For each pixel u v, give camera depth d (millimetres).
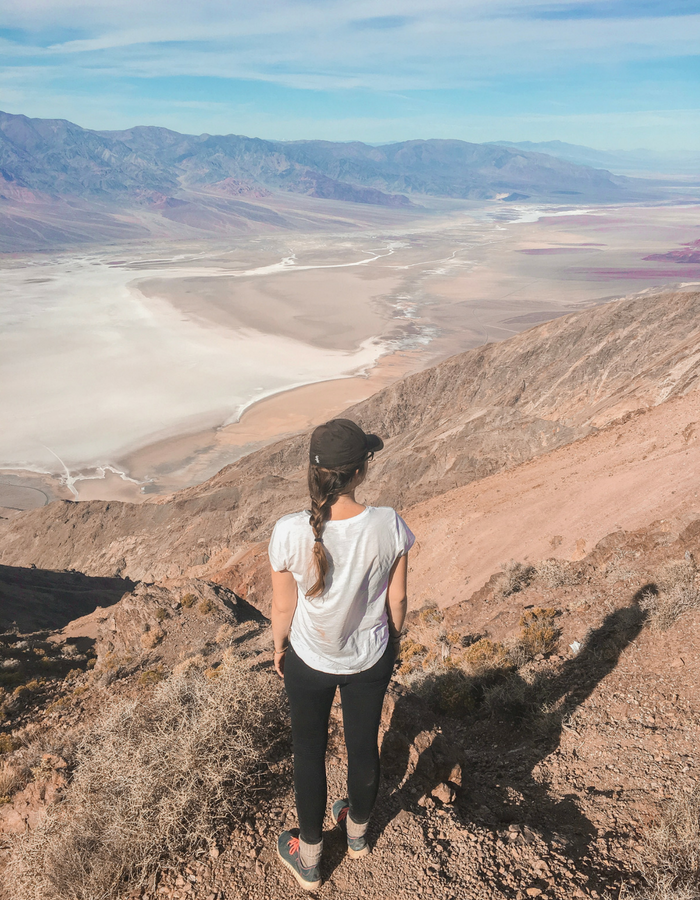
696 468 15234
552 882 2600
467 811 3371
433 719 3928
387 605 2439
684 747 3781
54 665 13555
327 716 2508
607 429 28469
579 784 3715
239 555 38844
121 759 2971
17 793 4574
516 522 20625
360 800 2617
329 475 2143
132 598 14219
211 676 4508
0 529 61844
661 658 4945
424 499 37500
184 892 2604
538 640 6133
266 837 2848
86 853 2703
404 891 2570
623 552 9156
